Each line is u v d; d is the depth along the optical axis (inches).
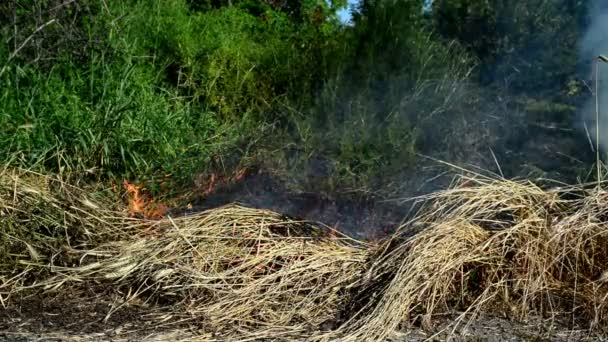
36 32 263.6
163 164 233.8
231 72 279.0
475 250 151.6
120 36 284.2
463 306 150.1
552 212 162.2
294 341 135.8
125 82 256.4
